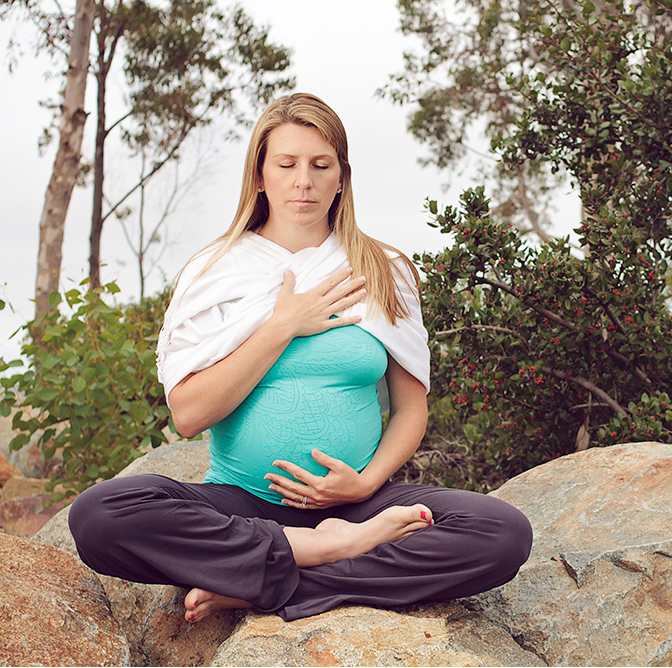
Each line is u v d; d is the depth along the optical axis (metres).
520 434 3.84
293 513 2.09
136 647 2.11
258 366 1.97
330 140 2.15
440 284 3.46
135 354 4.00
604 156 4.03
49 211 10.37
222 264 2.19
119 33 12.91
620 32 3.78
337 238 2.30
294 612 1.85
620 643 1.83
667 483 2.39
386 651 1.67
